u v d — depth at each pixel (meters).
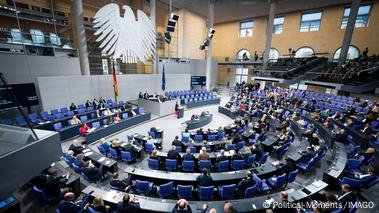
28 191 5.92
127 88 17.92
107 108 13.73
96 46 16.78
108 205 4.86
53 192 5.45
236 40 28.31
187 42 24.84
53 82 12.99
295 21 22.66
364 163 7.29
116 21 15.74
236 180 5.99
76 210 4.44
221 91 27.19
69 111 12.66
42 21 13.66
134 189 6.07
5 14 12.25
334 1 18.86
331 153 8.91
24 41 12.70
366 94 17.09
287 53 23.73
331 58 20.64
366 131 8.94
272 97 17.72
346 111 12.48
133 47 17.14
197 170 7.29
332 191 5.96
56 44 14.35
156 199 4.94
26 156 4.09
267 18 24.97
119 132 11.85
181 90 23.05
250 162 7.46
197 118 13.51
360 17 18.59
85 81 14.91
